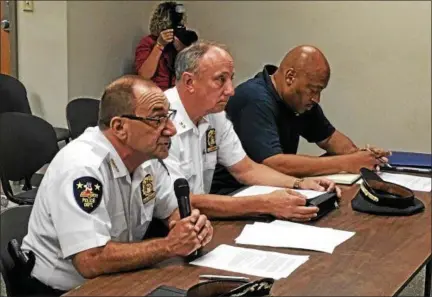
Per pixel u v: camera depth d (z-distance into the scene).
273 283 1.49
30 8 4.22
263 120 2.73
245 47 4.84
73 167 1.67
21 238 1.86
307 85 2.72
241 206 2.05
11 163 2.89
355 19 4.46
